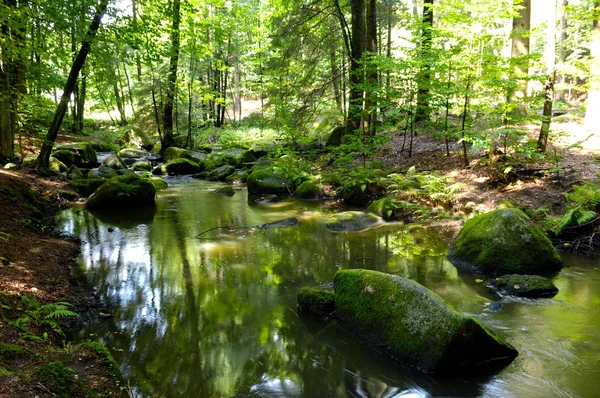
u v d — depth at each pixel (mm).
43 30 10094
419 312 4316
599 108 10844
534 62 10555
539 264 6418
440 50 10539
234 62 32781
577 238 7297
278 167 14633
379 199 10672
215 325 4965
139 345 4480
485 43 10102
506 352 4168
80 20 10250
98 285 6090
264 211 11219
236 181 16453
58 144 19078
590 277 6156
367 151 12391
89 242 8250
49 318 4652
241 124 32031
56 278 5922
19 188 10375
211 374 3984
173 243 8273
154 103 22750
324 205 11852
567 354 4191
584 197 7332
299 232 9031
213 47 27500
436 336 4055
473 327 3990
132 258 7328
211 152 22078
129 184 11898
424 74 10930
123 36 11266
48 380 2971
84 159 17875
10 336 3689
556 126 12070
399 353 4266
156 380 3863
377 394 3713
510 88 9820
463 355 3990
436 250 7648
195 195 13711
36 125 16422
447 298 5586
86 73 13500
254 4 32438
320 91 15562
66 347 3861
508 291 5707
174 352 4363
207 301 5633
